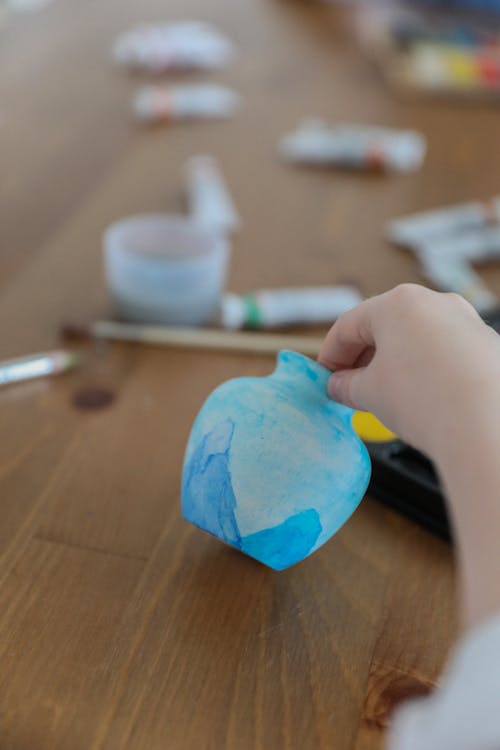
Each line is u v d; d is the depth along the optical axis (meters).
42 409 0.61
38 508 0.56
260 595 0.51
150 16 1.15
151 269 0.67
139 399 0.63
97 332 0.67
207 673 0.46
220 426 0.51
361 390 0.46
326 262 0.76
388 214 0.83
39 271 0.72
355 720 0.45
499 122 0.99
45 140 0.88
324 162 0.89
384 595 0.52
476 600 0.34
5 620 0.48
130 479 0.58
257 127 0.94
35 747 0.42
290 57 1.08
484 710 0.29
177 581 0.52
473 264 0.78
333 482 0.49
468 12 1.27
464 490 0.37
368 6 1.26
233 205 0.82
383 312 0.45
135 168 0.85
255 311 0.69
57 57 1.02
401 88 1.03
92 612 0.49
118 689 0.45
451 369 0.41
